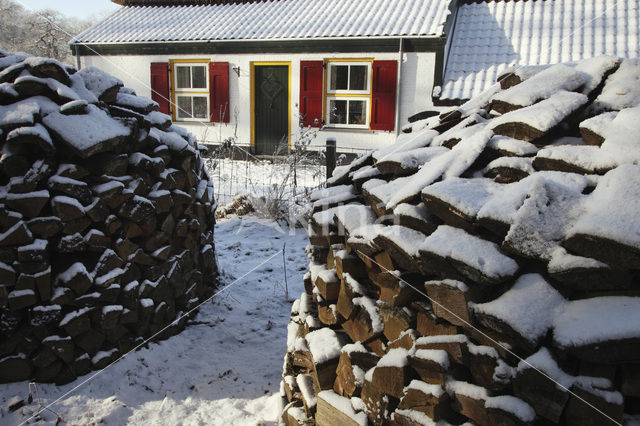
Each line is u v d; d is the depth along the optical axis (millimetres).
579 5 10898
